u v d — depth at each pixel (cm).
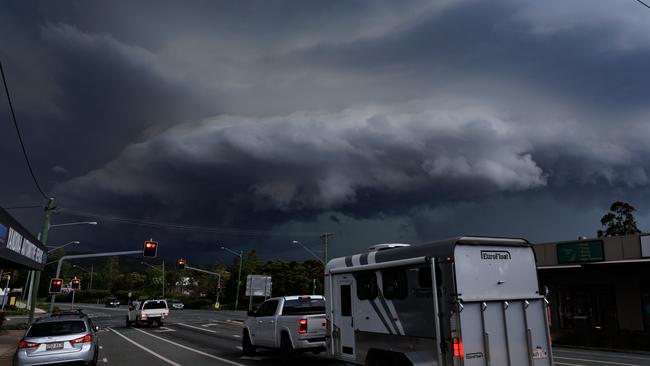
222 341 2356
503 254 931
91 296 11706
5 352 1995
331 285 1205
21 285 12325
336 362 1576
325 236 5166
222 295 8988
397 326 985
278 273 7925
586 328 2469
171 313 6056
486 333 872
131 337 2616
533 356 911
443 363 864
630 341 2158
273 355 1773
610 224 4797
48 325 1420
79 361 1392
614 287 2564
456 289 865
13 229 1836
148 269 11888
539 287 955
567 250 2720
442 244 906
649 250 2411
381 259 1050
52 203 3203
